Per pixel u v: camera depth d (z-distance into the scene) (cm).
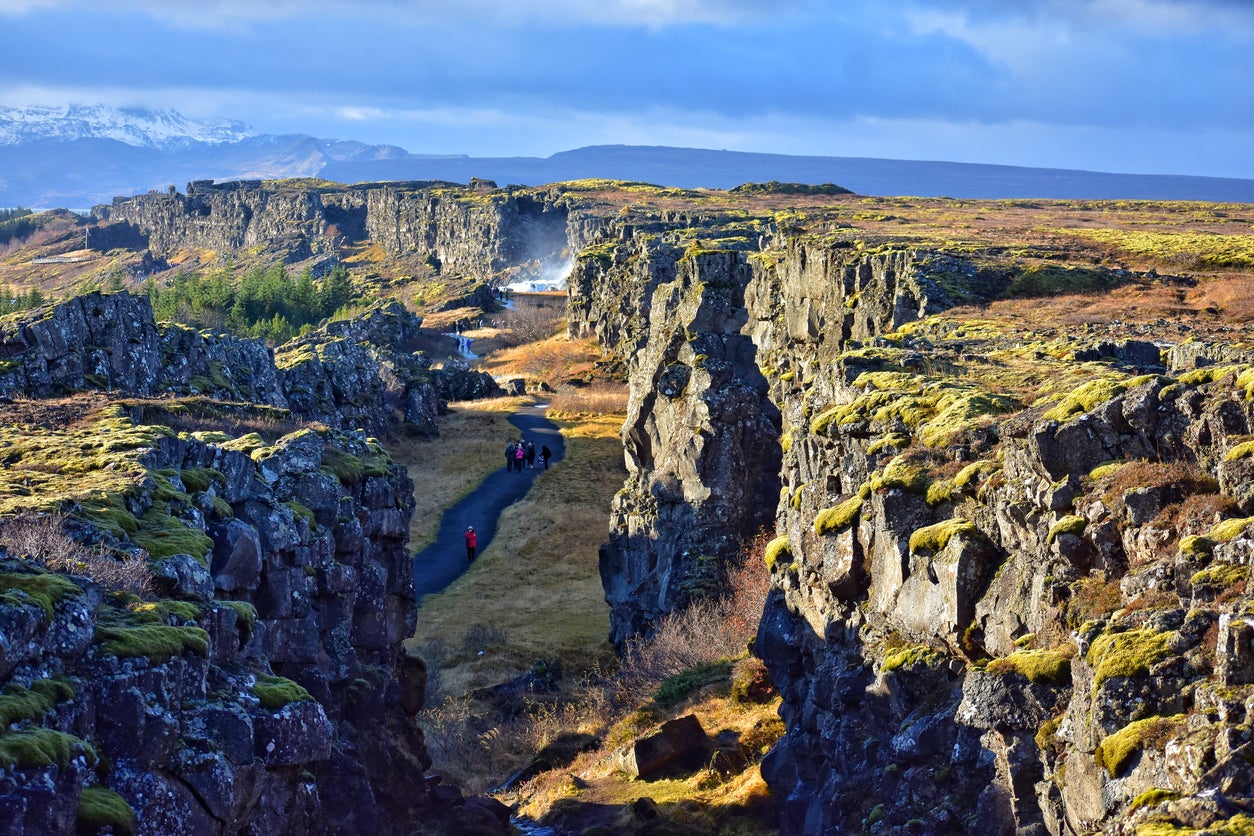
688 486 5356
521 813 3497
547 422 11394
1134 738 1326
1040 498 1880
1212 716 1243
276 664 2650
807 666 2828
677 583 5191
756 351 5703
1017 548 1952
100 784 1605
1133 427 1844
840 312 5597
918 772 2000
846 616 2508
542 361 15938
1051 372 3020
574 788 3516
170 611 1925
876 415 2619
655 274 13225
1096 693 1422
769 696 3819
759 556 4922
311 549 2831
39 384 4659
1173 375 1945
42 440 2877
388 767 3006
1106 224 13800
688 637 4744
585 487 8650
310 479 2948
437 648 5634
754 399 5322
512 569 6988
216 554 2431
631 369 10381
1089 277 6128
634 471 6119
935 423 2423
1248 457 1577
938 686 2086
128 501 2353
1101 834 1316
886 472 2314
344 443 3741
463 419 11500
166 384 5622
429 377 13388
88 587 1836
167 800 1653
